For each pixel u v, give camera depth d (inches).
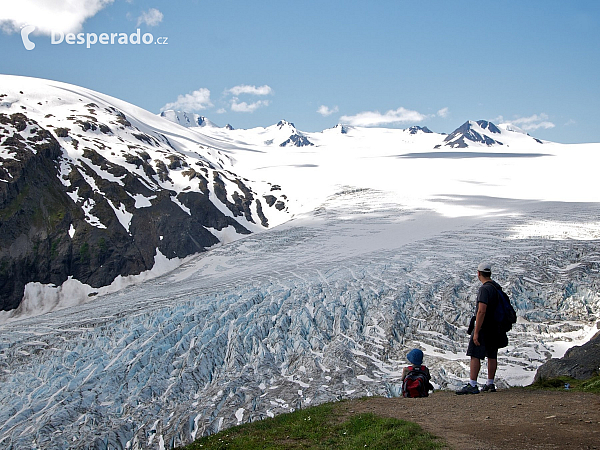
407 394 459.5
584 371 658.8
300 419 432.8
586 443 263.6
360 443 322.7
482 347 433.7
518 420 324.2
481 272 443.8
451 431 314.2
